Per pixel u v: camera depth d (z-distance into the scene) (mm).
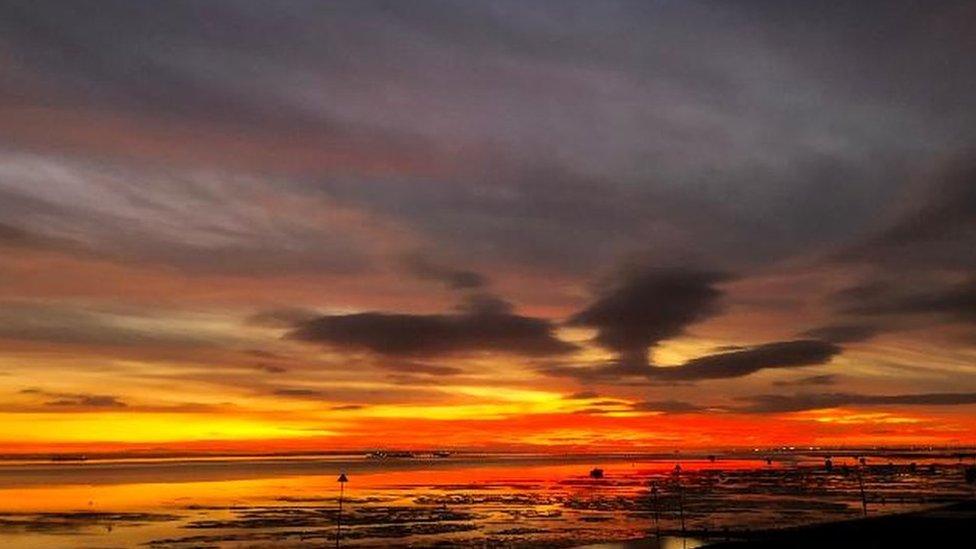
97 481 141000
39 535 57562
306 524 65250
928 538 45719
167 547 51375
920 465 198000
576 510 78438
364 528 62469
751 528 60594
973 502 69250
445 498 95875
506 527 63031
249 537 56750
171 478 154500
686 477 148500
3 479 148125
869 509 76688
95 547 51250
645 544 50062
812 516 70688
